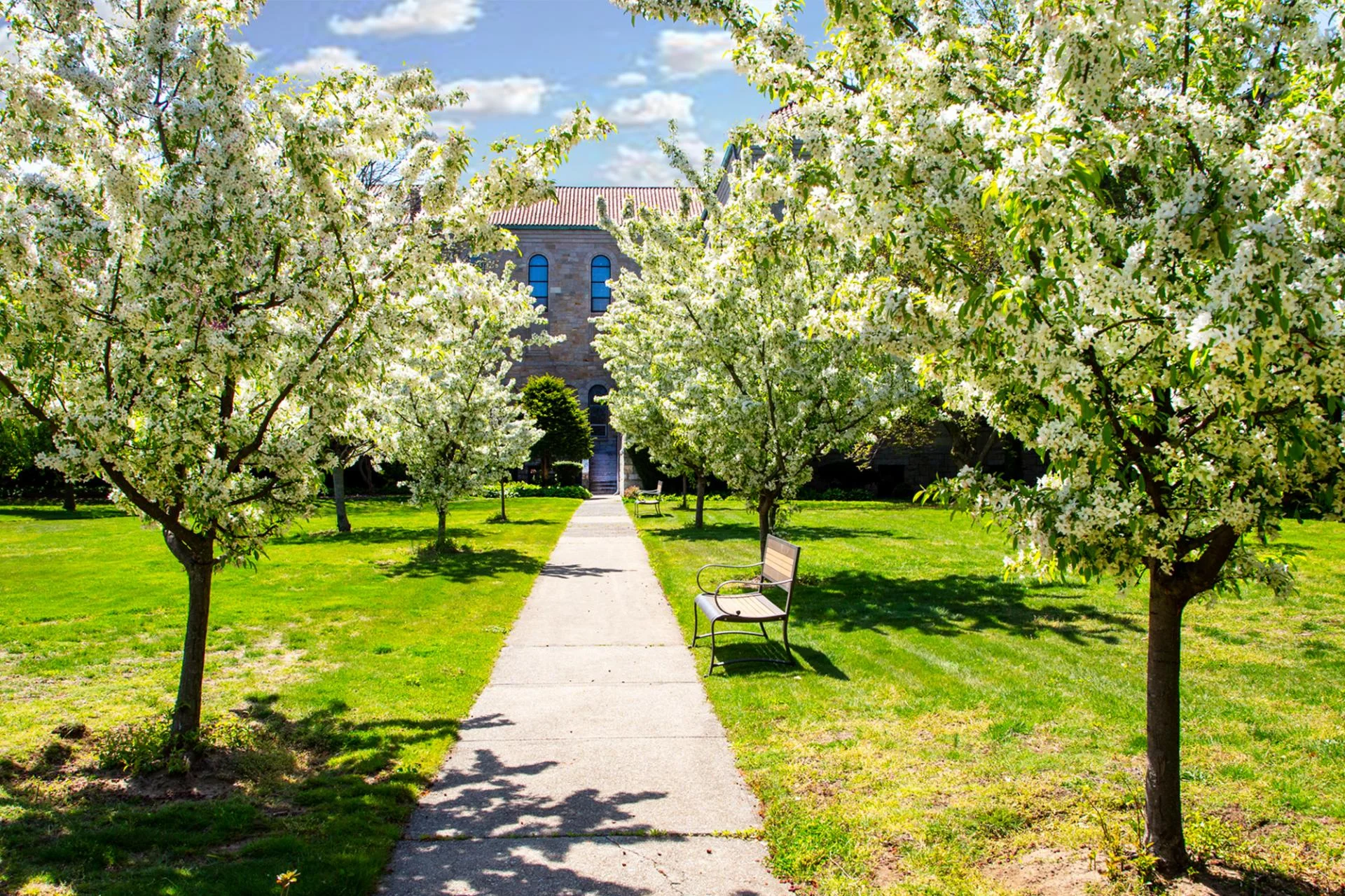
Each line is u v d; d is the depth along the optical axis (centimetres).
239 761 551
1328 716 600
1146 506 378
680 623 995
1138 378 342
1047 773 515
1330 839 424
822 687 708
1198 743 558
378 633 934
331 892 389
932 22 400
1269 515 352
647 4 475
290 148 520
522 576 1348
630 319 1861
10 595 1158
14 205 479
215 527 580
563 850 438
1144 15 314
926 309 393
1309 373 299
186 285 505
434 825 469
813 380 1070
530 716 655
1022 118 324
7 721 635
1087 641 840
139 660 821
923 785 504
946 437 3384
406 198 574
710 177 1302
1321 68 327
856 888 392
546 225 4572
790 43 445
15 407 534
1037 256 346
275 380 565
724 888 398
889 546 1644
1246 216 298
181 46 514
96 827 458
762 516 1157
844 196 400
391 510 2684
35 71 500
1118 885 383
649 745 588
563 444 3625
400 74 576
